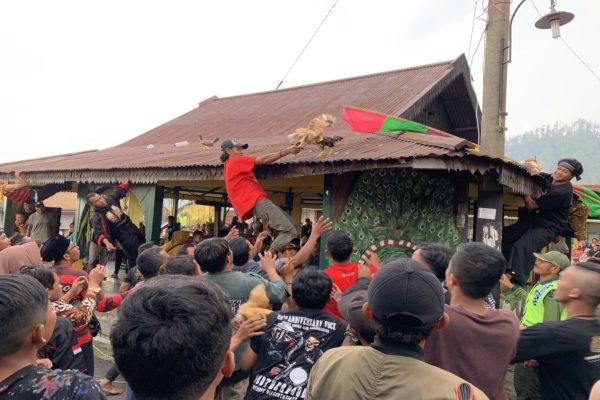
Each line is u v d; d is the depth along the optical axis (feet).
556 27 22.52
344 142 23.45
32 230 39.01
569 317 8.11
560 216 20.45
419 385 4.99
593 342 7.61
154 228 29.04
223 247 11.16
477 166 16.90
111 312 24.84
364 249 20.74
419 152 16.56
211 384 4.10
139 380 3.82
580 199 25.64
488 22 23.48
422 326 5.30
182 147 37.35
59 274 13.30
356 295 8.36
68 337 9.78
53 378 4.89
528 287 23.99
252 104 47.78
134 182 27.89
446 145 17.03
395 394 5.00
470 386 5.08
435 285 5.51
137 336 3.75
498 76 23.04
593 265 8.16
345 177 21.34
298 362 8.52
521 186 18.83
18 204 45.88
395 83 37.37
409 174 20.98
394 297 5.33
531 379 10.59
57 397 4.73
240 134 37.99
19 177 36.86
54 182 34.14
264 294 9.64
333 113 34.96
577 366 7.64
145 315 3.88
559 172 19.81
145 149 41.68
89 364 12.70
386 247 20.54
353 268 12.85
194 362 3.80
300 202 44.32
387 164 16.85
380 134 24.35
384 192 21.16
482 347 6.90
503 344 6.97
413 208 20.83
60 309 10.78
